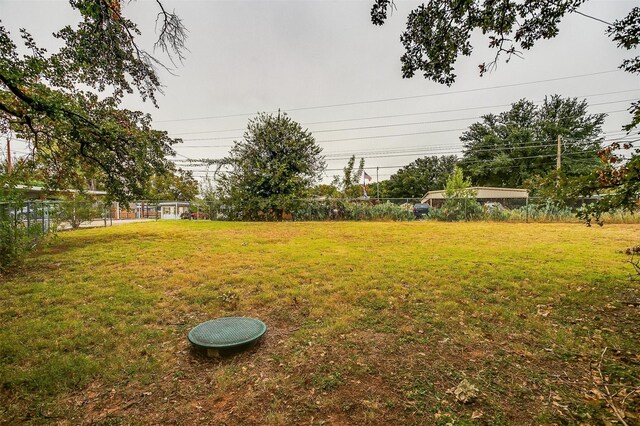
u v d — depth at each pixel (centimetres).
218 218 2331
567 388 228
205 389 237
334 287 482
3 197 565
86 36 504
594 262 639
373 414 202
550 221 1709
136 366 267
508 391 225
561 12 345
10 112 673
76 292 456
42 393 230
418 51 421
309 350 293
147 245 877
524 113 3966
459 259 682
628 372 245
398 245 899
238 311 398
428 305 407
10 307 396
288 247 866
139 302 422
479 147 4019
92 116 779
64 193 1297
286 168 2152
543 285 482
